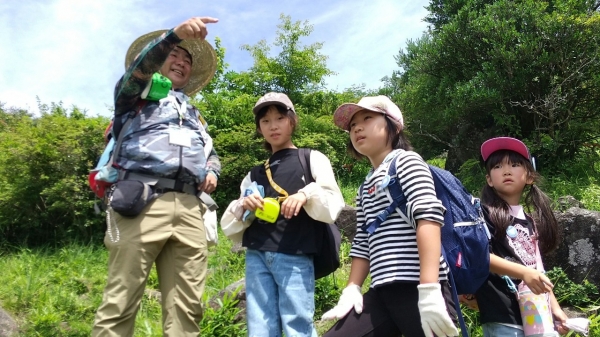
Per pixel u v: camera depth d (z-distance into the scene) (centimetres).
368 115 246
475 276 227
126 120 256
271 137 281
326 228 269
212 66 326
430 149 1026
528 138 834
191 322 254
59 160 683
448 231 227
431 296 196
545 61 748
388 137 246
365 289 407
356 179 994
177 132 260
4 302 444
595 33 739
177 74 287
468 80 876
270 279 257
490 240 264
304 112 1176
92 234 695
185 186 258
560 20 742
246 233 270
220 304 392
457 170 931
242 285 422
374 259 225
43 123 738
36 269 554
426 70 926
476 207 245
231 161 855
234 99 1078
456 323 215
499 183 279
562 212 429
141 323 401
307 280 253
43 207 705
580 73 741
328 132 1034
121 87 249
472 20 828
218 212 837
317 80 1257
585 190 667
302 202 246
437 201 211
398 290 217
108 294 238
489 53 794
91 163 692
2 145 752
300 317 243
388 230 223
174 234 251
